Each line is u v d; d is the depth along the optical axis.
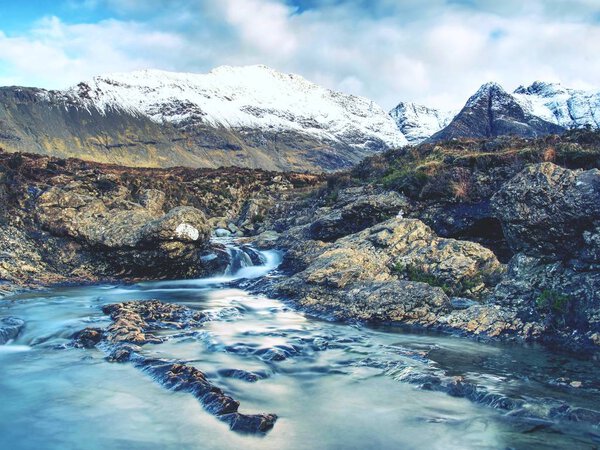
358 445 8.51
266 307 19.25
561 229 15.12
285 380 11.49
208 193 46.72
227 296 21.72
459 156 27.33
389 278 19.88
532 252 16.36
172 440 8.62
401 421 9.41
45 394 10.53
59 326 15.49
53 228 25.39
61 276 24.44
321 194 40.69
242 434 8.81
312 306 18.66
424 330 15.88
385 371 12.07
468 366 12.20
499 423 9.18
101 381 11.17
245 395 10.54
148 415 9.52
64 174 30.88
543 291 15.28
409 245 21.62
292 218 37.69
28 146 188.88
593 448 8.12
